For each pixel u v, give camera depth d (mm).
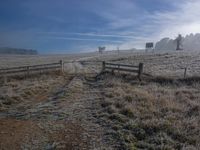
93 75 29078
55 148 8688
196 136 9273
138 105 13547
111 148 8547
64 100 15953
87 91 19250
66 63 53219
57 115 12625
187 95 16484
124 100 14648
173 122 10773
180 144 8648
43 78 26453
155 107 13109
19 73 27703
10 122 11695
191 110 12641
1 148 8680
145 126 10281
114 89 18359
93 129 10477
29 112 13359
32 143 9125
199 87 19203
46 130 10484
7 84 22391
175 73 28078
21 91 18766
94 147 8703
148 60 54156
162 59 55094
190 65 40469
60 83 24219
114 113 12102
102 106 13938
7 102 15633
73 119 11914
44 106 14562
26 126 11039
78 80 25109
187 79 22031
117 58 64062
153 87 19609
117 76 25062
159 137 9211
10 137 9703
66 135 9883
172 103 13984
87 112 13016
